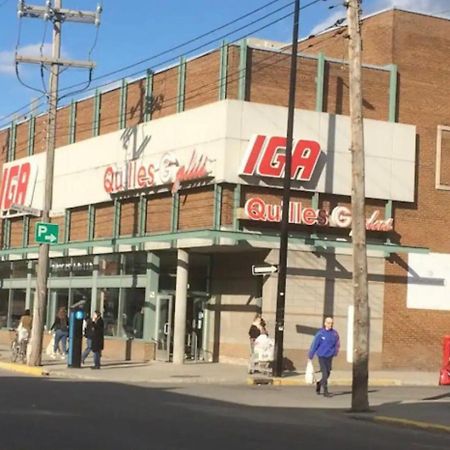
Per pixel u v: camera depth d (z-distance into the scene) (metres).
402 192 26.33
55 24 23.09
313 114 25.11
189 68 26.31
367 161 25.92
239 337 25.97
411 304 26.55
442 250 27.16
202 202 24.98
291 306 24.56
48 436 10.15
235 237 23.03
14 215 36.22
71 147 32.12
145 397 16.14
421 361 26.50
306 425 13.07
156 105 27.70
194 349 27.41
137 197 28.11
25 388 16.97
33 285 35.19
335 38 29.22
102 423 11.66
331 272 25.19
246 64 24.48
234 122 24.05
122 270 29.05
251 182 24.08
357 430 12.95
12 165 37.22
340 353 25.17
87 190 30.84
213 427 11.88
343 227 25.20
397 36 27.08
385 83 26.67
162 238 24.38
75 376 21.19
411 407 16.39
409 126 26.62
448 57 27.88
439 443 11.97
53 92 23.25
